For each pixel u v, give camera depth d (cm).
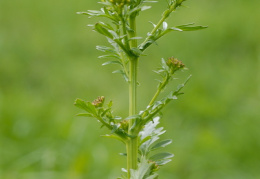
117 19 267
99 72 876
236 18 1028
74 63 923
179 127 682
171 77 280
